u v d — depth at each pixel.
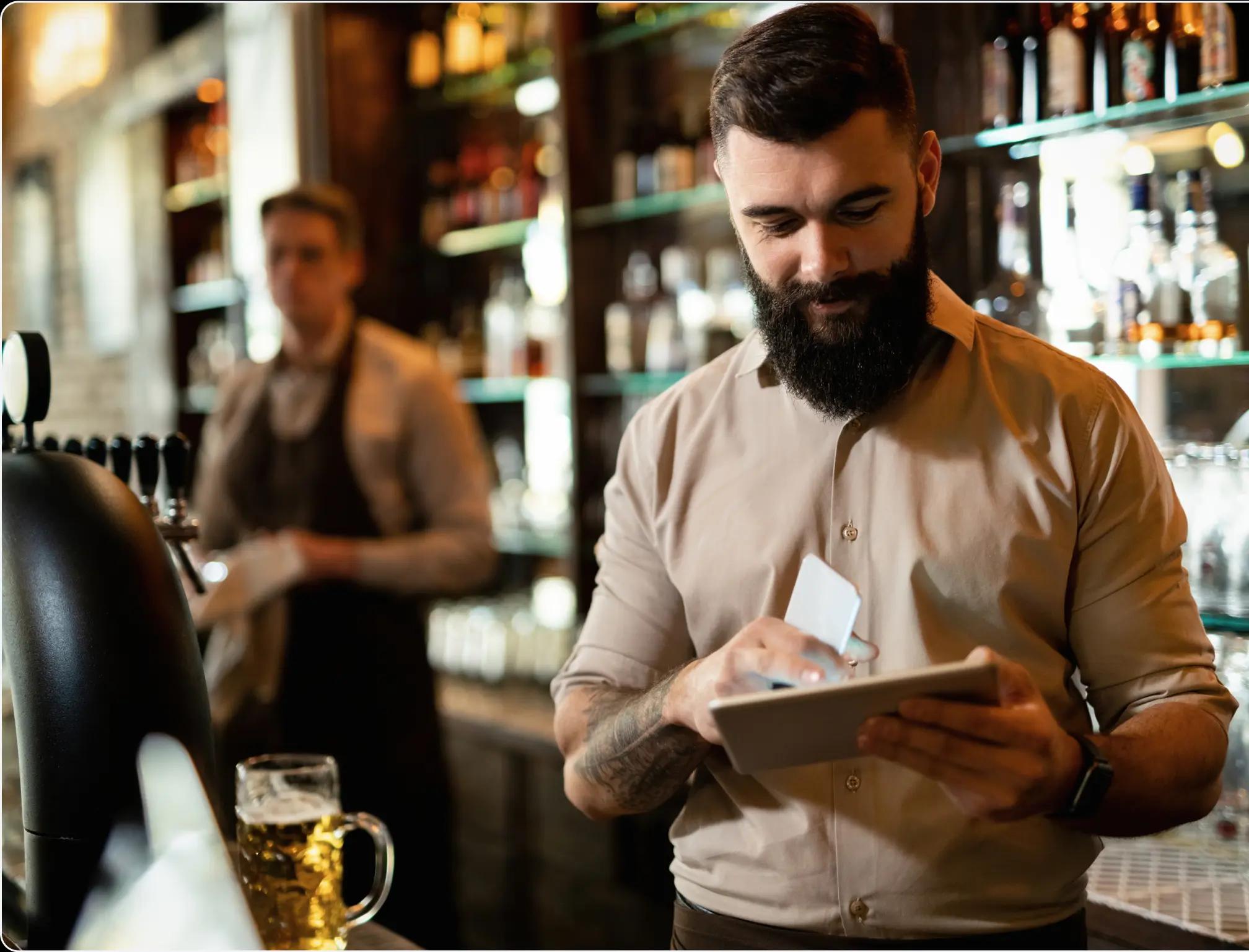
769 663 1.15
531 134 3.91
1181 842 1.97
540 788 3.50
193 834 1.21
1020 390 1.40
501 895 3.63
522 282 3.91
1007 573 1.35
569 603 3.81
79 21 5.45
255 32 4.23
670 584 1.55
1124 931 1.78
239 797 1.42
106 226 5.37
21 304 5.92
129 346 5.26
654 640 1.54
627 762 1.39
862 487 1.43
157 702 1.21
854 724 1.08
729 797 1.45
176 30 4.83
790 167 1.28
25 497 1.26
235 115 4.39
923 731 1.08
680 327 3.27
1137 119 2.08
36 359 1.35
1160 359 2.06
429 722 3.13
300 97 4.02
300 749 2.96
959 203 2.29
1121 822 1.21
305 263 3.02
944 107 2.28
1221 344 2.02
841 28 1.29
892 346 1.34
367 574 2.90
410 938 3.10
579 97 3.33
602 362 3.36
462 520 3.05
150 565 1.25
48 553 1.22
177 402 5.00
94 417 5.52
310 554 2.85
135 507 1.29
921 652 1.37
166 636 1.23
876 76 1.27
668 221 3.37
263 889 1.37
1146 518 1.34
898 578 1.39
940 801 1.34
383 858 1.51
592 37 3.34
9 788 1.61
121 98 5.19
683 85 3.38
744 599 1.46
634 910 3.24
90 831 1.19
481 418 4.19
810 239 1.30
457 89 3.92
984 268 2.31
